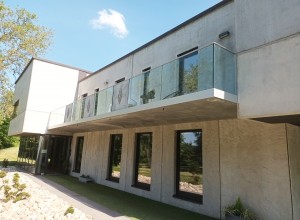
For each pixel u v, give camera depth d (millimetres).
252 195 6258
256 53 5402
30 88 16828
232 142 7004
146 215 7059
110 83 14133
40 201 8016
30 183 11922
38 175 15805
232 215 6027
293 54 4746
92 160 14570
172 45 9750
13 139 36938
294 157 5875
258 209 6066
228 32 7453
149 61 10992
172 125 9242
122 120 9727
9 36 19859
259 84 5238
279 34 5039
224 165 7090
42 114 16953
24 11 20250
